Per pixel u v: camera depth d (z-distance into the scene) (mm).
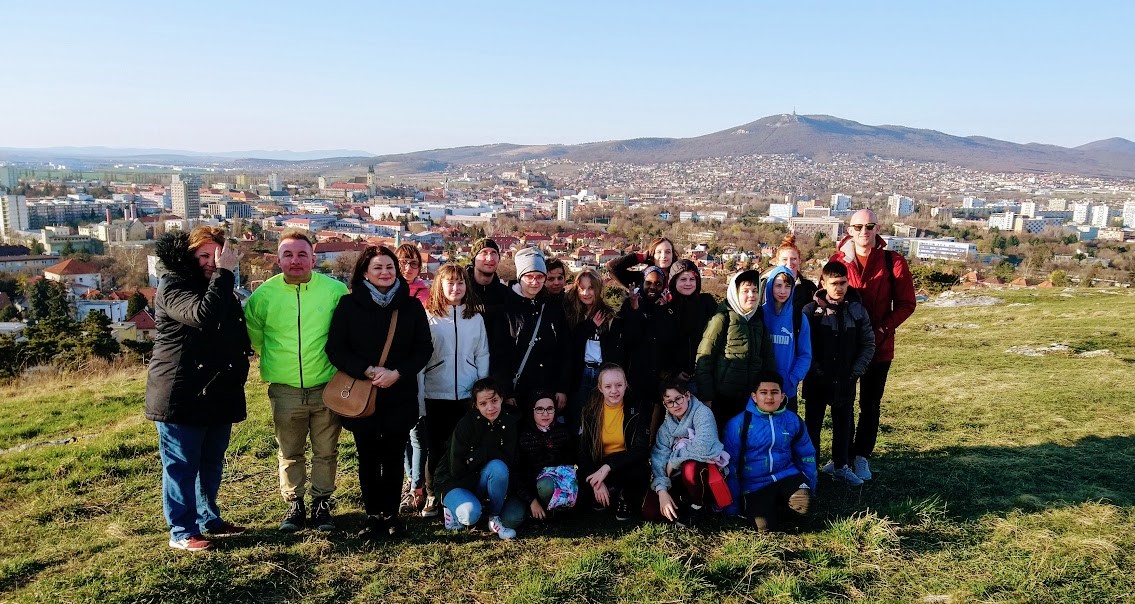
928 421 8344
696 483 5062
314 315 4996
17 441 9203
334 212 196375
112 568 4496
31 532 5324
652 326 5871
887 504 5465
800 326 5621
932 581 4176
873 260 5887
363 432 4949
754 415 5262
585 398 5746
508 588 4273
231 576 4367
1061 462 6258
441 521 5426
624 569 4473
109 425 9742
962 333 17312
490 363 5723
